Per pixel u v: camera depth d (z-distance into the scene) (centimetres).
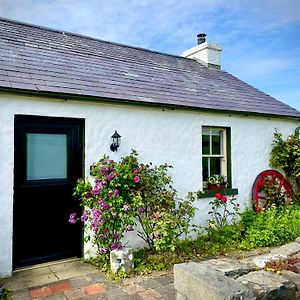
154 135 580
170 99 608
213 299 260
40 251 472
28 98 454
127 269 431
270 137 789
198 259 490
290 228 602
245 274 322
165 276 421
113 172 489
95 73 602
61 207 491
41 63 553
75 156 504
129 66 726
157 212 501
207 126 674
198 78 838
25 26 719
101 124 519
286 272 344
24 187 457
